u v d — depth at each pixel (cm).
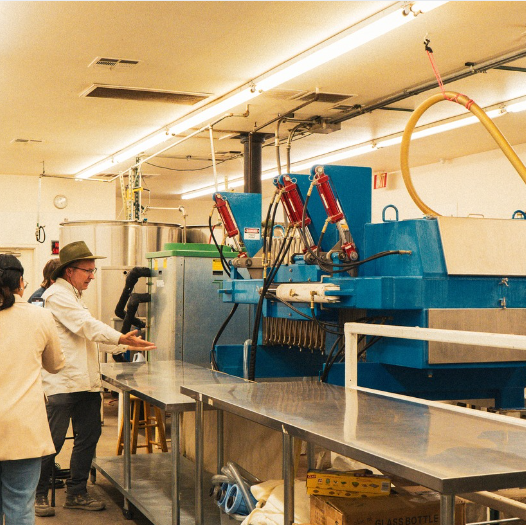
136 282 564
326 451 337
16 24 520
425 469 156
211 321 512
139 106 759
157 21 517
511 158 294
